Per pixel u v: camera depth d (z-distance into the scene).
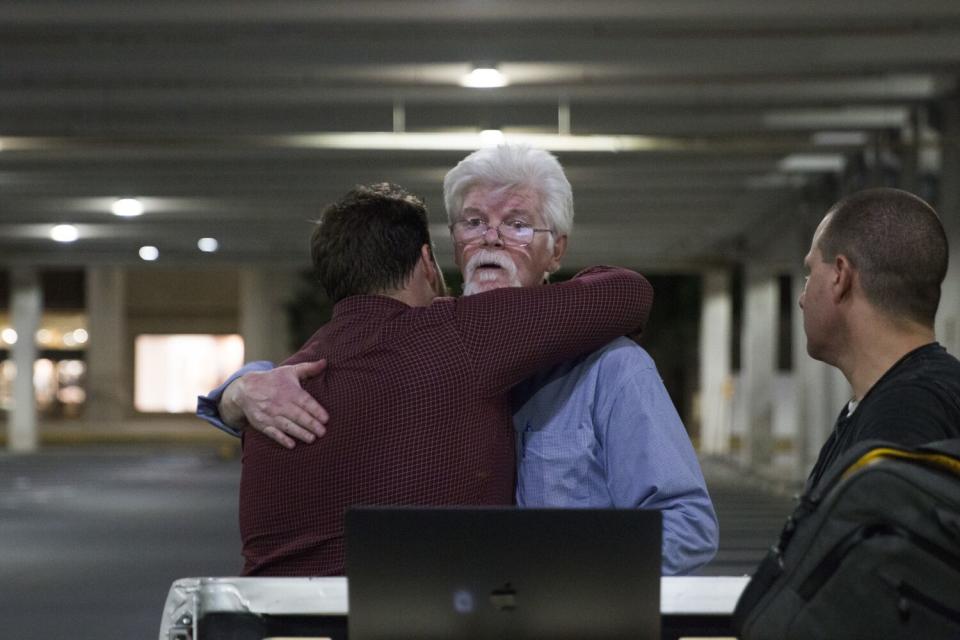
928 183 35.94
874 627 4.38
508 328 6.00
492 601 4.61
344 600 5.20
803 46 29.05
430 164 43.28
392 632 4.65
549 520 4.59
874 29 28.12
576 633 4.63
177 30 28.11
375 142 35.44
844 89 33.38
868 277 5.71
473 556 4.61
